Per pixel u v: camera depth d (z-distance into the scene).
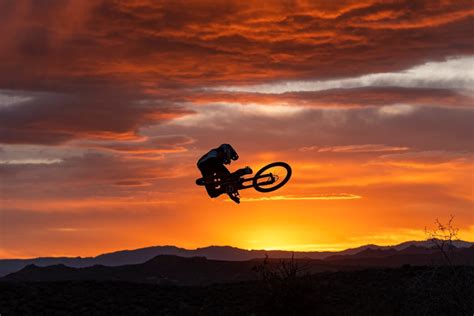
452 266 18.81
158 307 24.44
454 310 18.94
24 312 21.94
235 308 23.78
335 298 24.67
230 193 19.39
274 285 21.52
